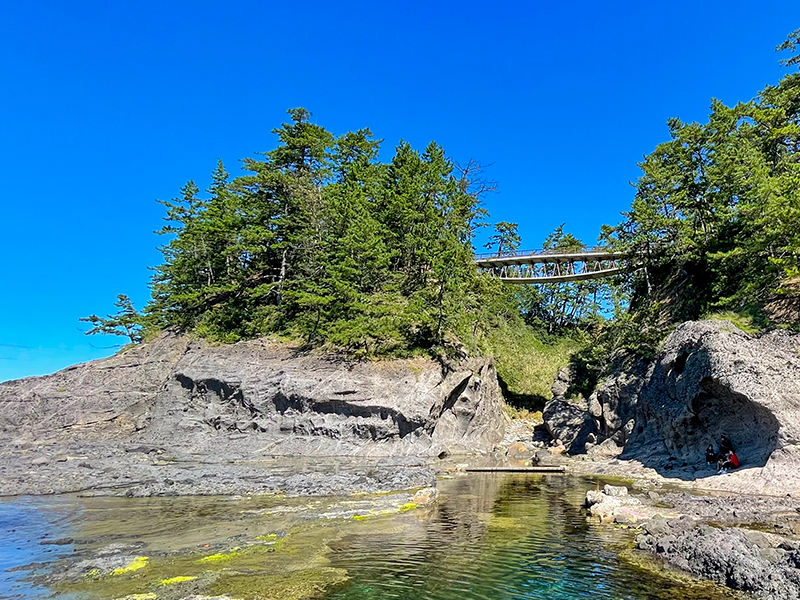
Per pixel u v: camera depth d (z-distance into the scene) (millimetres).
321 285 45375
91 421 41219
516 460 36281
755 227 32719
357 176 54844
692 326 29859
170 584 10398
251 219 51156
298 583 10555
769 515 16219
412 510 17641
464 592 10180
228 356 43000
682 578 10953
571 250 59312
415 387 37594
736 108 39469
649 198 47094
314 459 32344
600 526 15578
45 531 14789
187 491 20625
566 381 47688
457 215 52938
